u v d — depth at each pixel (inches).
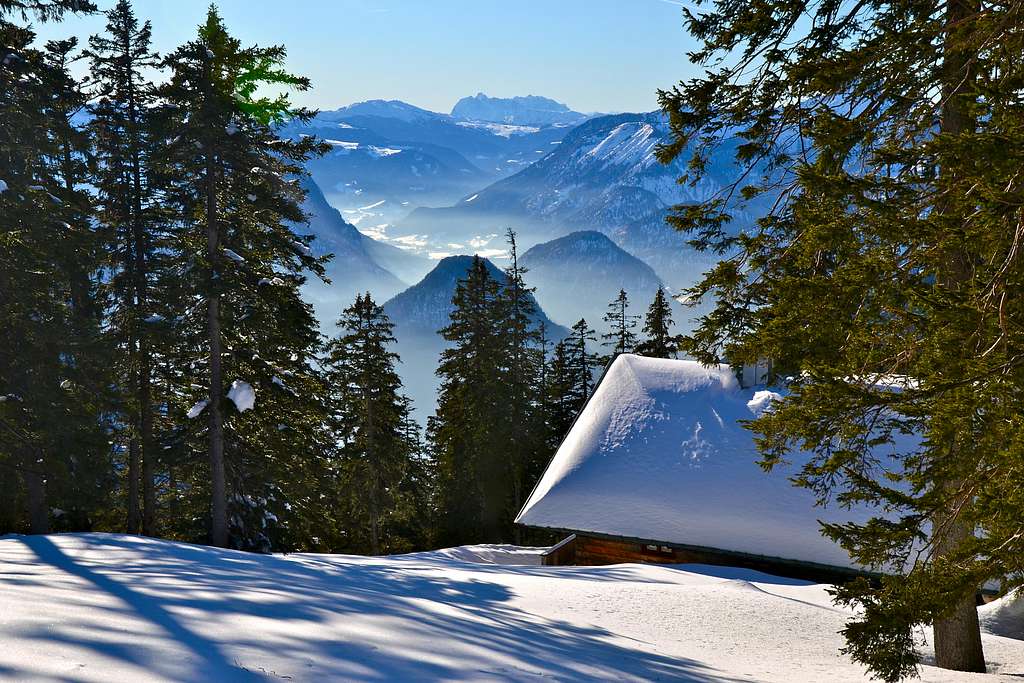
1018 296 237.5
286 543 898.7
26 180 756.6
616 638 373.4
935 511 269.9
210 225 773.9
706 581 647.8
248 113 765.3
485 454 1446.9
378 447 1375.5
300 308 803.4
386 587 429.7
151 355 885.8
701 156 346.6
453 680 180.1
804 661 390.0
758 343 301.6
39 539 454.6
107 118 856.3
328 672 164.1
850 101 324.2
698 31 337.1
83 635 161.0
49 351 779.4
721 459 825.5
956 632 440.8
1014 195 221.3
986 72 299.6
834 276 265.0
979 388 239.5
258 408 834.8
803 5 318.3
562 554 825.5
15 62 748.0
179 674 142.4
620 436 893.2
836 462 287.9
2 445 778.2
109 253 850.1
